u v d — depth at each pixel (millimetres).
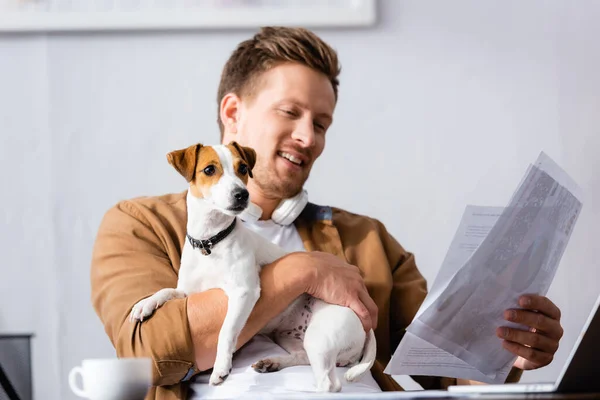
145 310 1297
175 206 1571
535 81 2402
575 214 1271
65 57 2326
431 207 2363
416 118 2385
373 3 2361
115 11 2311
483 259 1168
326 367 1310
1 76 2309
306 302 1431
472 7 2406
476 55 2400
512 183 2375
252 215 1593
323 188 2352
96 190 2311
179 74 2344
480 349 1303
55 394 2234
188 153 1332
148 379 946
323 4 2361
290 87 1599
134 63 2340
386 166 2367
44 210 2291
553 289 2352
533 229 1194
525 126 2393
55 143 2309
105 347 2264
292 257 1391
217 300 1297
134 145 2328
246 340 1319
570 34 2408
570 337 2330
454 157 2381
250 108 1642
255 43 1690
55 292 2270
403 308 1630
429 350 1261
